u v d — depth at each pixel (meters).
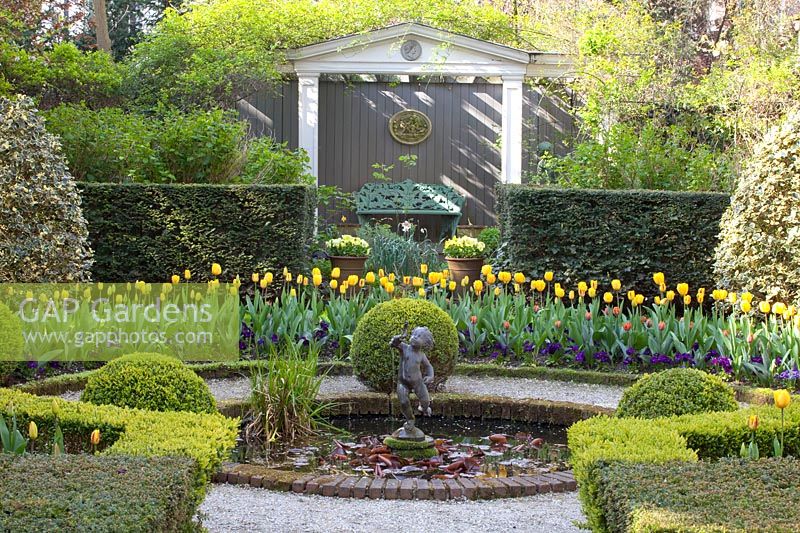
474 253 12.83
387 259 12.67
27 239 7.85
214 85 16.16
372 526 4.34
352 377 7.88
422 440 5.59
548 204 10.63
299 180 13.54
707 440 4.46
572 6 18.16
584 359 8.16
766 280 8.48
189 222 10.73
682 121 14.05
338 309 8.41
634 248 10.59
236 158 12.65
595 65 14.87
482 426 6.66
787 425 4.57
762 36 14.60
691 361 7.79
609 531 3.35
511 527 4.34
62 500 3.04
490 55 16.16
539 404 6.72
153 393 5.18
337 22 18.19
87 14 20.42
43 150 8.05
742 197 8.73
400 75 18.33
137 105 17.06
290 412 6.00
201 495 3.81
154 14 26.25
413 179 18.36
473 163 18.33
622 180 12.45
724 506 3.08
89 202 10.66
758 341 7.64
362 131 18.30
